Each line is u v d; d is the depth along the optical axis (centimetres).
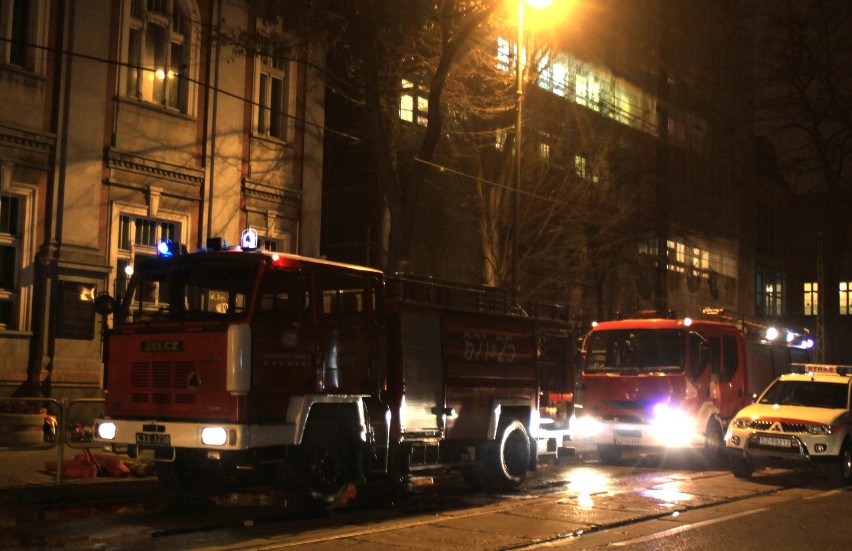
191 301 1091
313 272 1112
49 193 1823
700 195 4466
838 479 1550
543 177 2814
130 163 1950
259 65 2245
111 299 1124
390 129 2425
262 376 1030
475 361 1369
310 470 1095
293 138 2325
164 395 1060
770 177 5341
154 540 932
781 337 2542
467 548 916
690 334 1858
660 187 4066
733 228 4838
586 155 3183
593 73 3581
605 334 1934
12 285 1777
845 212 4831
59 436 1265
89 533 966
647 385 1847
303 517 1107
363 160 2777
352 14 1941
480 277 2827
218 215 2117
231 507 1184
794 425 1564
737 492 1431
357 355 1164
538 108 2962
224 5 2156
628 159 3644
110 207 1917
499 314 1438
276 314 1062
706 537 1012
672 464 1950
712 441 1872
